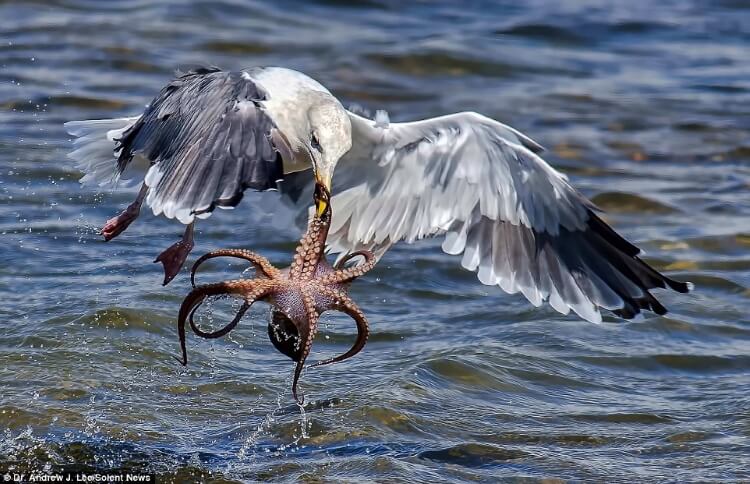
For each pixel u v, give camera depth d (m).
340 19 26.59
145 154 9.01
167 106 9.23
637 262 10.24
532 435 10.23
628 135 20.98
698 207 17.45
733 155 20.23
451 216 10.39
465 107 22.05
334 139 9.38
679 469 9.62
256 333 12.33
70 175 17.00
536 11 28.02
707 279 14.52
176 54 23.36
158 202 8.52
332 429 10.12
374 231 10.52
